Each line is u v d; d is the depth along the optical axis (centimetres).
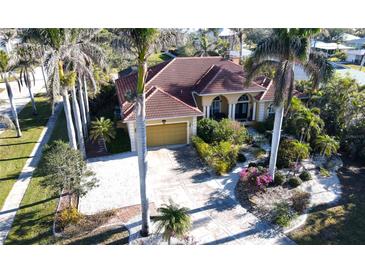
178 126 2616
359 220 1692
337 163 2323
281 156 2250
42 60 1750
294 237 1562
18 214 1747
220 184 2044
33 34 1711
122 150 2542
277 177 2016
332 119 2617
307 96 2912
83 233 1588
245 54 5878
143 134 1359
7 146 2664
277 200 1848
